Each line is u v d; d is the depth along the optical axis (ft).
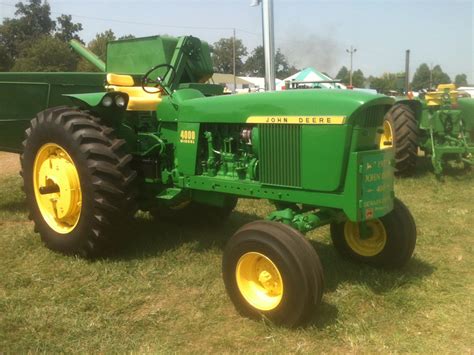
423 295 12.17
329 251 15.16
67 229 14.57
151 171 14.71
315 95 11.45
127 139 14.98
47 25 200.34
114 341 10.05
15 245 15.20
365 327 10.59
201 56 17.57
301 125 11.41
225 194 13.74
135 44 17.80
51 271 13.34
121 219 13.65
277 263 10.36
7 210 19.47
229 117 12.76
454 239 16.55
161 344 9.99
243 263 11.07
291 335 10.29
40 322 10.61
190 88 15.08
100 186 13.26
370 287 12.53
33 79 19.35
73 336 10.17
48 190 14.37
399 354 9.70
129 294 12.09
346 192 11.11
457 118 26.32
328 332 10.36
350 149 10.98
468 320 11.01
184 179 14.07
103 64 22.07
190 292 12.33
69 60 164.76
